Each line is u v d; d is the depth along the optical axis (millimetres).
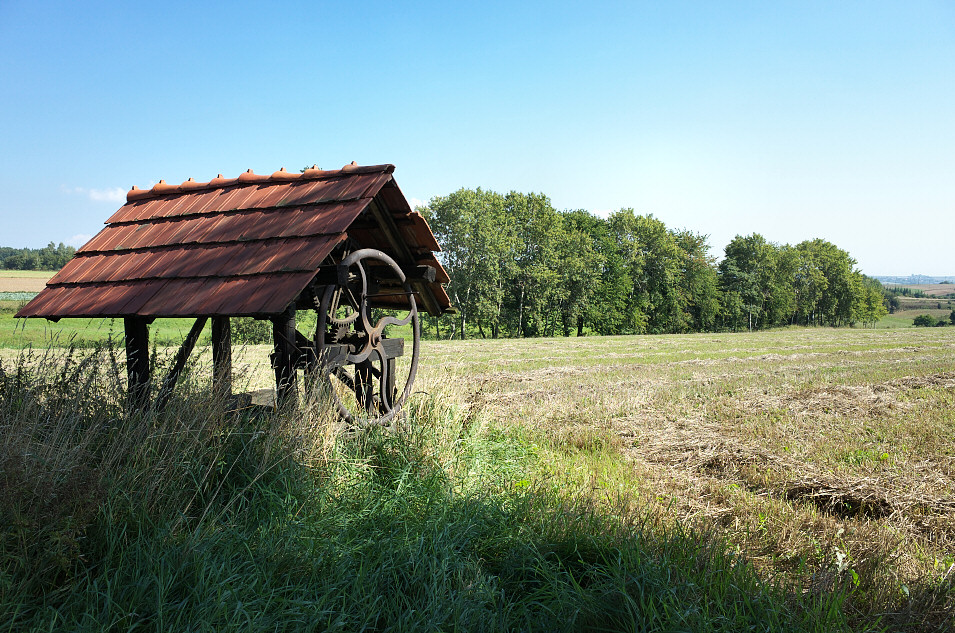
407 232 6613
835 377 16297
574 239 63781
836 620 3102
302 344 5484
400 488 4730
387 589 3400
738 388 13961
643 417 9789
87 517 3314
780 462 6793
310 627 2900
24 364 4859
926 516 5125
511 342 37281
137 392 5004
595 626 3115
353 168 6035
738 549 4262
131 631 2801
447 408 6844
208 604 2926
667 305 72750
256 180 6656
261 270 5004
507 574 3805
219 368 5738
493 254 54500
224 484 4238
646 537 4113
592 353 26891
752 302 83375
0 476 3207
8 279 81500
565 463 6750
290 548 3564
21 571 2994
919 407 10781
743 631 3010
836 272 94000
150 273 5523
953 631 3170
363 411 6277
